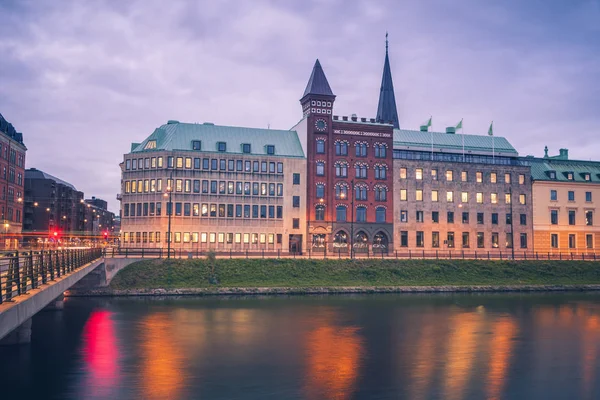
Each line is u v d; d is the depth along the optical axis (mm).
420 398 32812
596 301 73000
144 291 72562
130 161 99062
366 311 62594
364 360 41156
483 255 100938
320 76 103312
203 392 33125
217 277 77125
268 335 49188
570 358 42625
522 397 33438
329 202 100500
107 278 73750
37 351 41938
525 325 55531
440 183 106125
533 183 109750
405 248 103250
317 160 101062
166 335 48438
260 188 99125
